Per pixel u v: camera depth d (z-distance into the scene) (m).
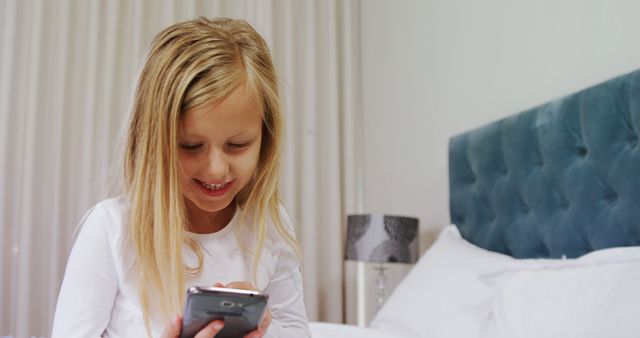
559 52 2.18
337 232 3.52
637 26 1.87
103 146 3.19
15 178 3.08
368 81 3.63
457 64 2.78
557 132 2.05
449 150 2.70
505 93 2.46
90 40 3.21
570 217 1.98
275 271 1.02
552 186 2.08
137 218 0.87
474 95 2.65
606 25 1.98
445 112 2.87
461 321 1.91
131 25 3.33
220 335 0.75
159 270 0.87
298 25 3.63
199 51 0.84
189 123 0.82
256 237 0.99
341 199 3.61
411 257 2.78
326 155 3.61
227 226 0.99
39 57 3.11
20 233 3.03
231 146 0.86
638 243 1.72
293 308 1.02
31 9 3.15
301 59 3.61
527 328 1.58
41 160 3.12
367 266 3.46
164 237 0.85
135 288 0.89
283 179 3.44
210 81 0.81
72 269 0.87
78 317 0.84
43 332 3.04
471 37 2.68
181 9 3.46
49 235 3.10
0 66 3.08
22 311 2.97
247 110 0.84
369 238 2.80
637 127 1.73
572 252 1.97
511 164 2.29
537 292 1.66
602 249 1.82
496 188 2.38
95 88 3.20
